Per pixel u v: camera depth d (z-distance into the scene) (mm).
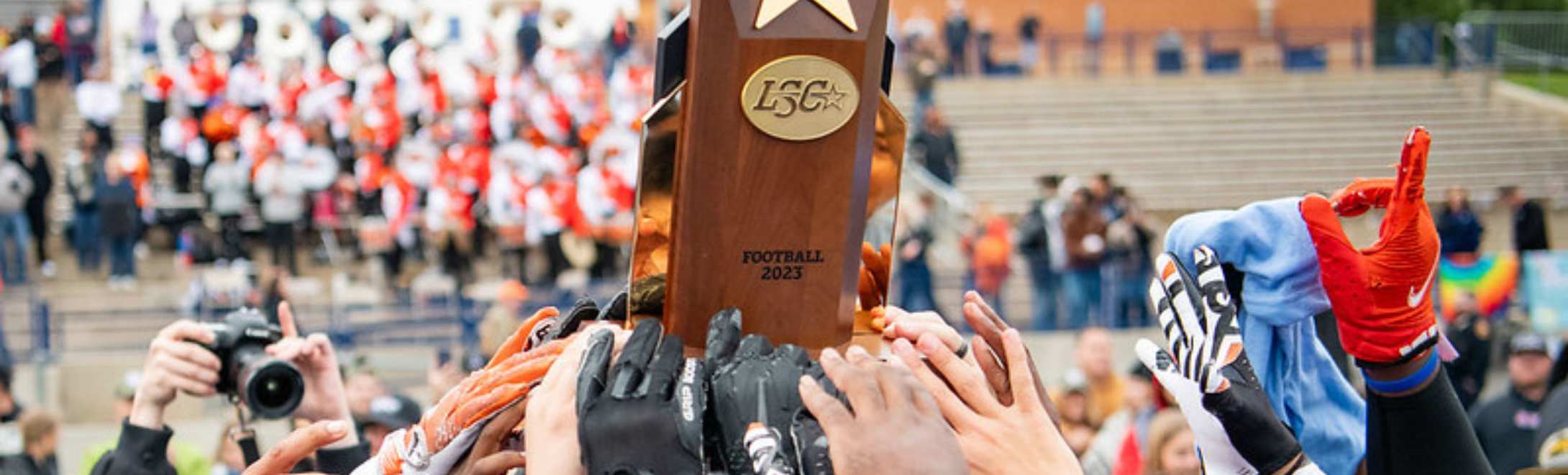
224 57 17688
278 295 12180
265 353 2564
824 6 1484
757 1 1474
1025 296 13250
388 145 16891
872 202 1588
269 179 15383
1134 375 6105
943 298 12914
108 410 12227
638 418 1445
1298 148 21656
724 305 1569
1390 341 1741
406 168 15648
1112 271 12609
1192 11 25344
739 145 1513
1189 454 4730
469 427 1651
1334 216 1770
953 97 22359
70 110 19516
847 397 1444
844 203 1554
